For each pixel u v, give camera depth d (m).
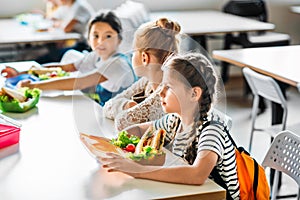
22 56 4.50
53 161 1.79
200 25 4.68
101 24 2.68
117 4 5.31
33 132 2.04
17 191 1.58
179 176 1.65
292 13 5.99
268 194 1.92
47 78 2.73
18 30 4.32
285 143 2.17
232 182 1.84
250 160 1.90
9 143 1.91
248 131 4.34
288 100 5.17
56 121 2.17
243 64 3.31
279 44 5.11
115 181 1.66
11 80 2.70
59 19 4.34
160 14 5.28
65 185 1.62
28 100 2.33
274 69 3.16
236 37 5.12
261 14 5.50
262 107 4.80
